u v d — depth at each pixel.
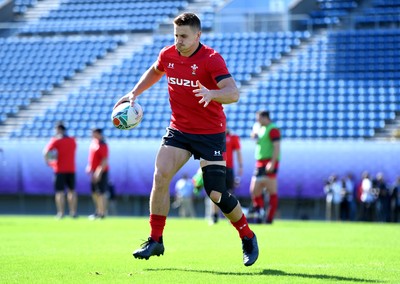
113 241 45.72
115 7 155.50
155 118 124.31
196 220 88.31
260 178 70.94
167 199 27.61
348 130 116.69
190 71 27.38
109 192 112.88
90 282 23.80
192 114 27.55
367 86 123.12
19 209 119.38
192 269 27.95
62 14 157.62
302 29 140.12
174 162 27.64
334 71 127.38
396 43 129.62
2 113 132.88
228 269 28.02
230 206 27.83
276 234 53.59
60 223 72.81
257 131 70.56
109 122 126.31
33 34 154.50
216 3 152.00
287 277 25.25
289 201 110.19
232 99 26.47
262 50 135.00
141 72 136.88
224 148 28.11
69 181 87.06
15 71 141.75
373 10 139.50
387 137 115.06
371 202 104.31
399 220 104.56
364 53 129.50
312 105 121.06
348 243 44.53
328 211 105.88
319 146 107.00
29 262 31.25
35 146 116.06
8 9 158.50
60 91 136.00
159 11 151.88
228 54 135.62
